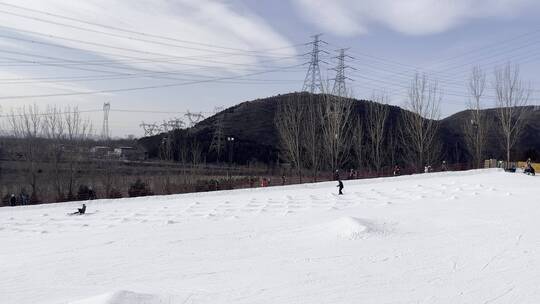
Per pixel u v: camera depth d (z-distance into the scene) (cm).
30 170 5484
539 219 2303
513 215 2444
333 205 3250
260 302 1282
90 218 3272
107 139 9175
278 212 3083
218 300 1306
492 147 8381
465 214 2530
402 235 2078
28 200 4700
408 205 3016
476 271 1474
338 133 6203
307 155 6794
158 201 3981
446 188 3806
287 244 2061
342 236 2095
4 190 5422
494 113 8912
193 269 1719
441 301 1227
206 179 5834
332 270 1573
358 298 1279
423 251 1764
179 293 1384
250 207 3366
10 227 3069
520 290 1282
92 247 2267
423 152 6925
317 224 2462
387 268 1560
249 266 1706
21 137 5944
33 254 2186
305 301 1273
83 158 6347
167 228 2692
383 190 3912
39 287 1591
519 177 4444
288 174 6644
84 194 4944
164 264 1828
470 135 7225
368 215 2658
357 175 5912
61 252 2192
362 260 1684
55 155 5691
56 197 5019
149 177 6234
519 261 1560
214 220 2905
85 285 1591
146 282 1573
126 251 2119
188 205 3625
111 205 3872
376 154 7206
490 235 1980
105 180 5716
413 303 1222
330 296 1306
